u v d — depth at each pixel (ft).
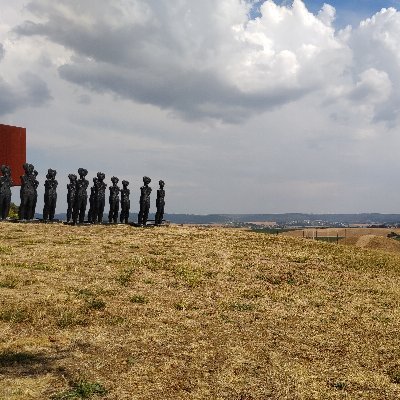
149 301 44.70
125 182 114.21
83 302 41.65
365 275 67.67
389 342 37.55
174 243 81.35
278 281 58.95
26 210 102.22
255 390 26.58
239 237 94.79
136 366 28.63
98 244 74.95
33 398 23.18
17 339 31.35
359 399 26.35
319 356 33.35
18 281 46.34
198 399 24.88
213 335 36.29
